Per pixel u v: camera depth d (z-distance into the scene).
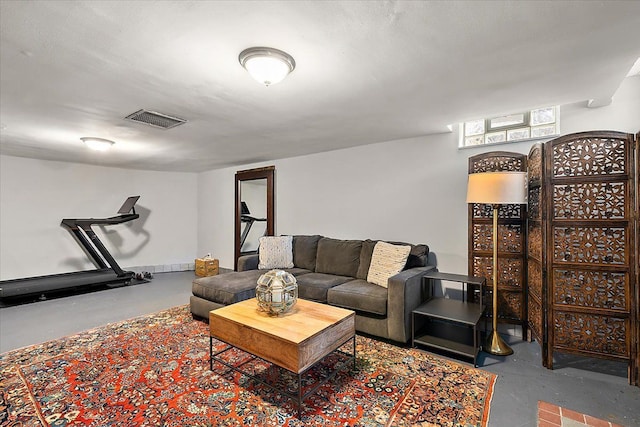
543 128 2.84
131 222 5.91
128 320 3.34
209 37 1.51
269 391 2.00
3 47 1.58
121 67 1.81
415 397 1.94
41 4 1.25
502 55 1.70
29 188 4.83
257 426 1.67
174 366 2.32
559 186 2.30
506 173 2.44
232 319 2.13
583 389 2.04
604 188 2.17
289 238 4.26
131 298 4.25
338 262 3.70
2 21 1.36
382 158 3.81
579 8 1.30
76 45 1.57
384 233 3.80
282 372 2.24
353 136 3.49
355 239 4.06
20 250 4.75
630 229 2.09
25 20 1.36
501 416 1.76
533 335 2.76
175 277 5.69
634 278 2.07
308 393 1.88
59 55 1.67
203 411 1.79
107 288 4.83
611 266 2.14
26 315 3.52
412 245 3.41
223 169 5.96
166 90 2.15
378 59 1.74
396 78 1.98
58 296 4.35
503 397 1.95
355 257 3.62
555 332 2.30
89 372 2.23
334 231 4.29
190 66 1.80
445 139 3.36
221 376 2.18
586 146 2.22
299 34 1.48
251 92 2.20
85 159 4.92
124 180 5.82
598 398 1.94
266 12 1.32
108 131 3.21
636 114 2.46
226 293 3.08
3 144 3.83
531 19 1.38
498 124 3.09
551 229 2.32
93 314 3.55
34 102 2.37
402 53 1.67
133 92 2.18
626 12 1.32
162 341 2.77
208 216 6.29
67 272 5.13
